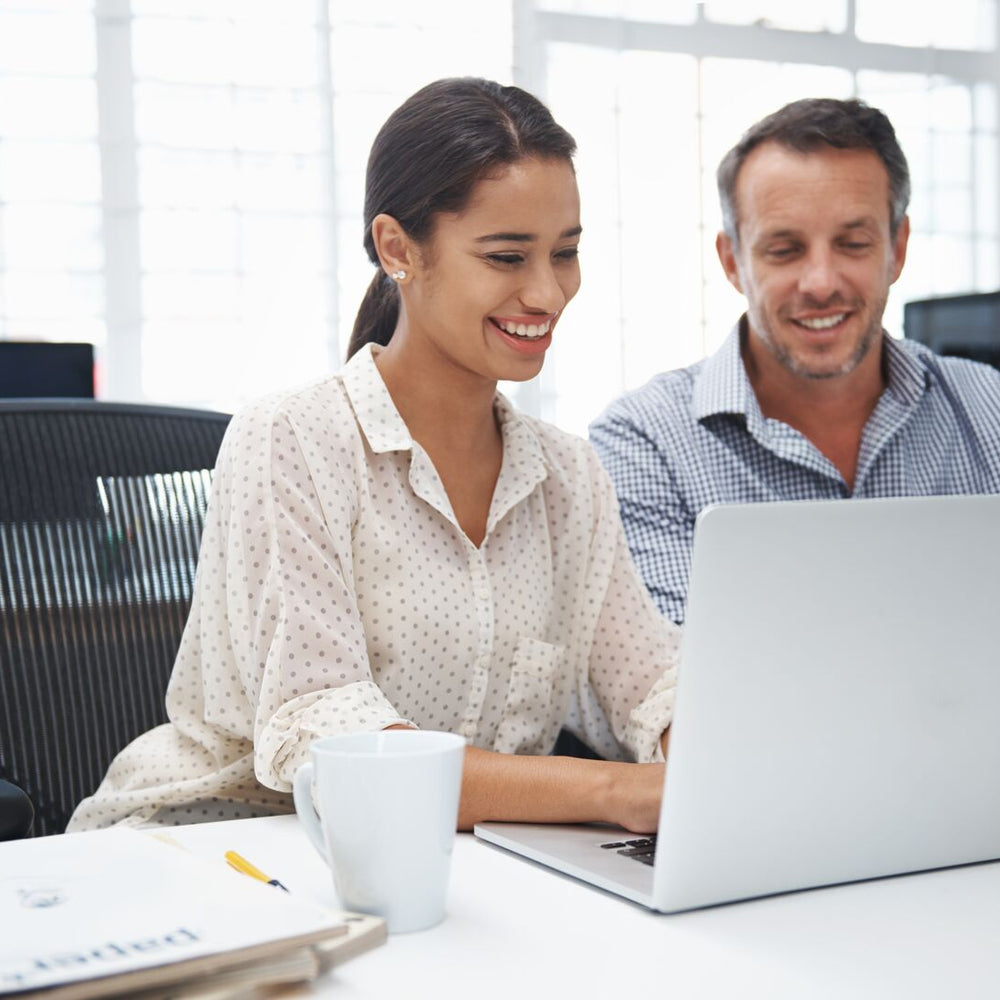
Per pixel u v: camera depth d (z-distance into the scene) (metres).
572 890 0.83
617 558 1.37
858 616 0.78
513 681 1.29
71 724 1.32
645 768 0.98
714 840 0.77
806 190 1.75
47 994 0.57
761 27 4.13
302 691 1.06
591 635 1.36
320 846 0.81
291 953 0.65
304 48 3.69
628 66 3.98
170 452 1.42
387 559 1.20
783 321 1.79
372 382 1.23
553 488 1.35
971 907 0.80
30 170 3.51
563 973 0.69
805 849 0.81
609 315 3.97
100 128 3.56
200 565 1.21
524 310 1.18
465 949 0.73
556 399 3.93
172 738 1.26
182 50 3.61
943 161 4.35
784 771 0.78
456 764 0.76
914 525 0.79
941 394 1.93
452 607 1.22
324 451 1.18
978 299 2.36
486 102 1.17
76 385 2.40
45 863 0.73
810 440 1.89
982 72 4.37
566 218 1.18
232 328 3.67
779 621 0.76
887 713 0.81
